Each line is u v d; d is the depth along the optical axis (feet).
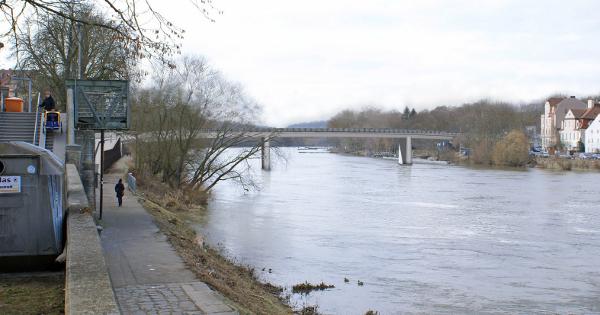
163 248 55.57
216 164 169.78
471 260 93.20
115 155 220.84
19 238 41.60
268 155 302.25
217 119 160.97
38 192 41.93
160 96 158.20
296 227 120.67
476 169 348.59
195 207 142.51
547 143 502.38
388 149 615.16
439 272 84.89
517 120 485.15
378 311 64.08
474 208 157.38
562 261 93.81
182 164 160.86
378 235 113.80
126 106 73.10
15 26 36.32
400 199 178.09
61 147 88.02
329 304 65.10
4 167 41.34
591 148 451.53
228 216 132.98
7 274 41.83
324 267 84.99
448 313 65.57
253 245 98.73
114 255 51.57
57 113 90.74
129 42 37.55
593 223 132.36
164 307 34.83
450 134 450.71
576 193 198.70
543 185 230.89
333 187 218.38
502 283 79.71
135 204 95.14
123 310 33.94
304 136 361.30
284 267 83.20
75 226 43.14
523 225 128.98
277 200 171.22
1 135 87.10
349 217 137.59
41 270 42.80
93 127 72.64
